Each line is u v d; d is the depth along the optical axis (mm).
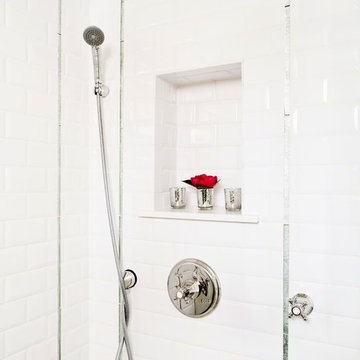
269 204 1405
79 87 1765
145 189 1680
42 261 1567
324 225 1313
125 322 1642
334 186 1299
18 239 1462
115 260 1613
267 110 1409
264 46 1416
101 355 1775
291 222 1368
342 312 1285
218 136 1755
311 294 1333
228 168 1732
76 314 1739
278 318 1389
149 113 1670
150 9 1666
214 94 1763
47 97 1595
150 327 1659
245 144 1449
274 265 1396
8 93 1425
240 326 1459
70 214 1715
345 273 1281
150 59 1667
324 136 1315
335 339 1294
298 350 1354
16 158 1455
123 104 1734
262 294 1420
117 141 1750
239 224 1461
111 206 1760
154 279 1648
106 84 1775
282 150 1384
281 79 1385
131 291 1707
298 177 1357
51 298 1608
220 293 1499
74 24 1735
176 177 1853
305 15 1347
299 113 1356
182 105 1842
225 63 1493
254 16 1436
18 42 1466
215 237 1509
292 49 1367
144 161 1684
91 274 1809
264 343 1414
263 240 1416
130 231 1712
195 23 1561
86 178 1811
